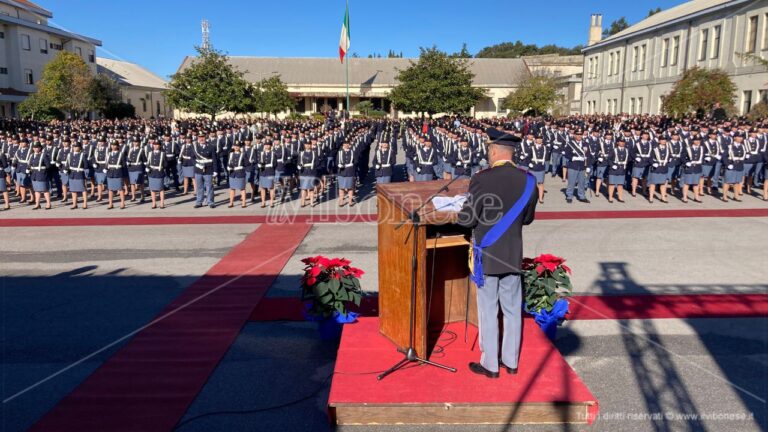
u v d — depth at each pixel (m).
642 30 35.09
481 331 4.11
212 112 25.50
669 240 9.48
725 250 8.79
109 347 5.32
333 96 58.22
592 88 43.66
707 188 15.36
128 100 45.28
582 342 5.38
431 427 3.87
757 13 24.92
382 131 35.38
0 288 7.18
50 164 13.38
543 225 10.77
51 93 32.12
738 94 26.16
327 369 4.87
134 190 14.24
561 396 3.85
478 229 4.02
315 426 3.95
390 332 4.70
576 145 13.36
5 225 11.33
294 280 7.41
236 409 4.20
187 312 6.24
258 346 5.36
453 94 35.47
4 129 23.22
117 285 7.28
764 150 13.41
